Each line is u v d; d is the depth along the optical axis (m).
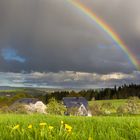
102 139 4.13
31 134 4.10
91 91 198.25
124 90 198.62
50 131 4.19
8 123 7.13
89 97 195.12
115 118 9.04
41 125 4.39
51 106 85.62
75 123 7.65
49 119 9.00
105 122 7.61
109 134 4.37
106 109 99.19
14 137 4.02
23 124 6.56
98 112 100.88
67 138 3.89
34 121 8.13
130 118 8.63
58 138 3.90
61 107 86.19
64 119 8.95
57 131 4.19
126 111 92.19
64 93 179.00
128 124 6.24
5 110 78.50
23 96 119.81
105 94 195.62
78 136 3.93
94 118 9.13
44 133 4.02
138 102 95.69
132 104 94.75
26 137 3.97
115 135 4.29
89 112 108.38
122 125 6.36
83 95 196.62
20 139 3.96
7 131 4.54
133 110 93.62
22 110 79.19
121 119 8.48
